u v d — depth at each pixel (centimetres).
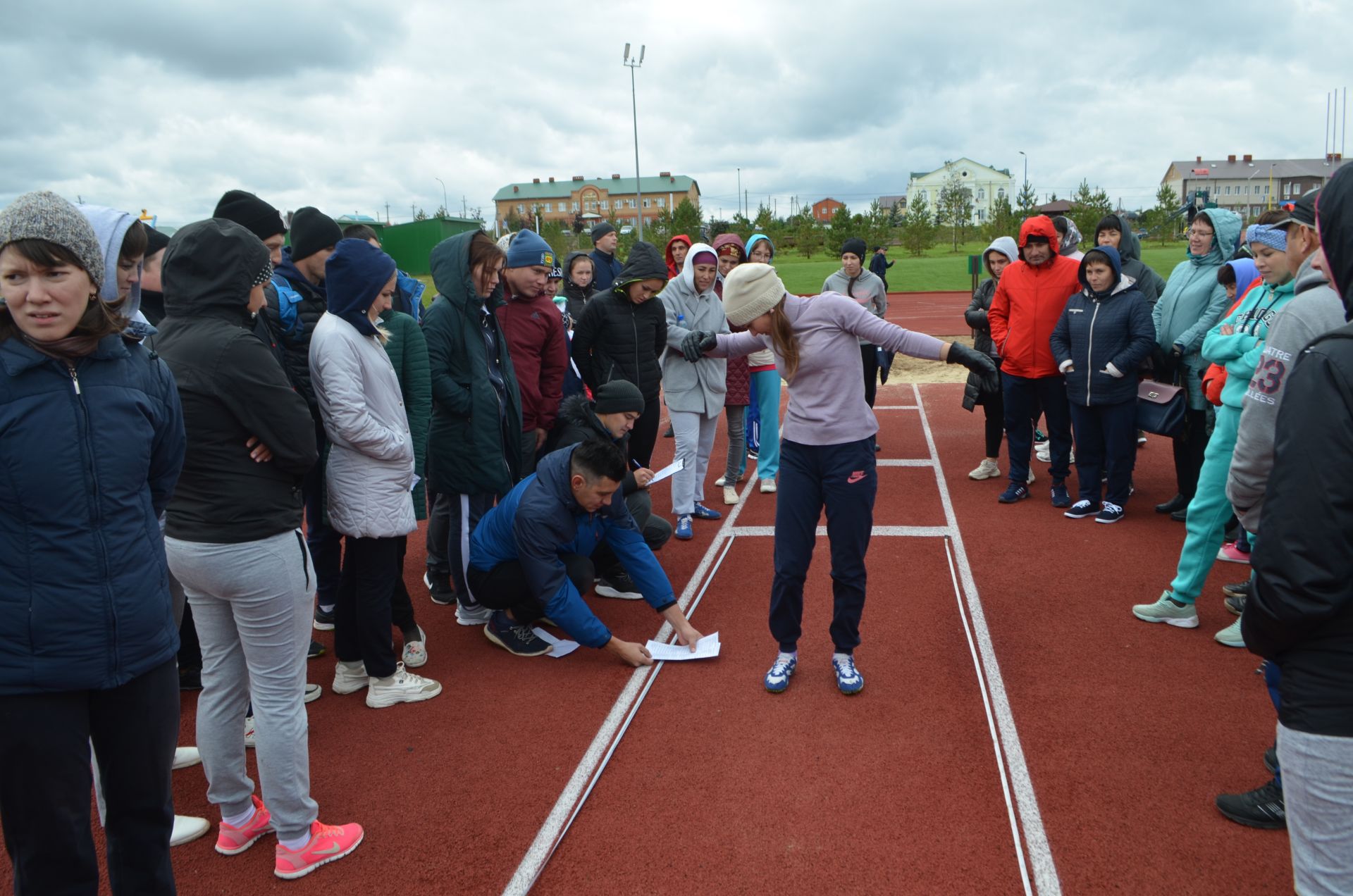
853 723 355
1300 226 312
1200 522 418
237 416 249
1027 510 648
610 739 349
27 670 184
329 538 468
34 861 194
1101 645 418
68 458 186
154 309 395
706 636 439
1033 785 307
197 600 272
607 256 893
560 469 384
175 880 272
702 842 283
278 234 396
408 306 655
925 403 1131
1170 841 275
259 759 269
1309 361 173
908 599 486
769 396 695
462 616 478
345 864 279
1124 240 723
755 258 745
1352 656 171
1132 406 582
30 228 176
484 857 280
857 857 273
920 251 5738
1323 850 178
